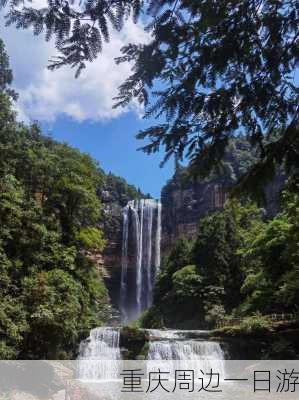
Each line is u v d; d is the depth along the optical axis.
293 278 23.44
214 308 36.06
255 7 3.66
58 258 17.27
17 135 17.44
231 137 4.40
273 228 26.52
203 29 3.64
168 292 43.72
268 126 4.35
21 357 14.45
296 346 21.98
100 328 23.03
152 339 23.64
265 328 23.58
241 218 45.12
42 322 14.52
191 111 4.11
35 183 18.53
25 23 3.50
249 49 3.83
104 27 3.58
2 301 13.48
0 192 14.93
